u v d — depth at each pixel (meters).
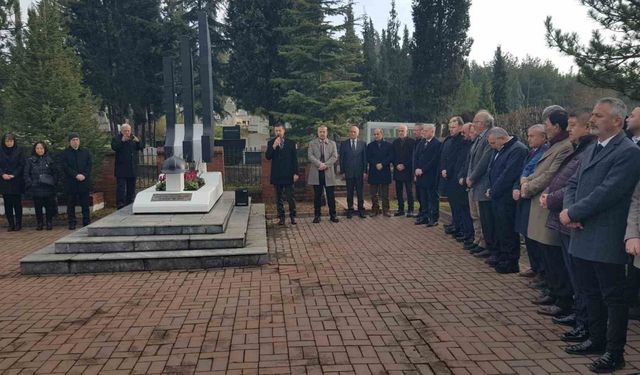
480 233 7.29
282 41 21.20
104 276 6.25
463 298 5.29
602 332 3.77
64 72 12.20
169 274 6.32
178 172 8.27
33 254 6.68
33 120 11.77
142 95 23.89
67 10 23.02
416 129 10.17
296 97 18.11
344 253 7.44
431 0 24.11
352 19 18.89
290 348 3.99
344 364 3.69
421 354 3.87
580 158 4.17
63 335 4.31
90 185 9.93
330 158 10.14
